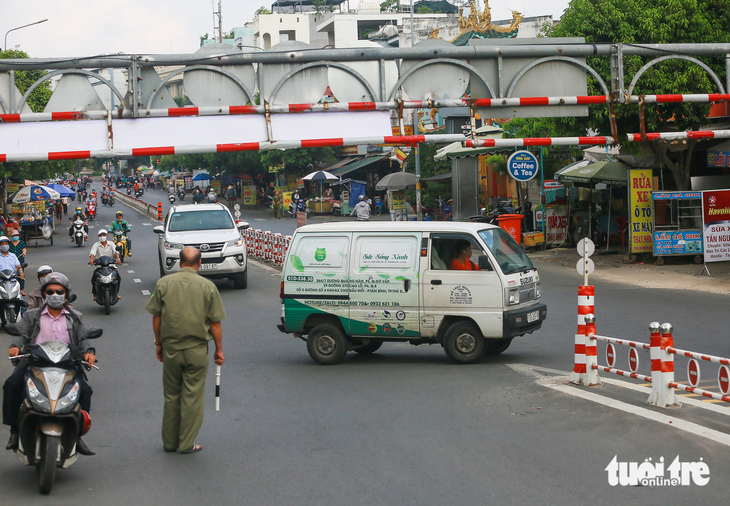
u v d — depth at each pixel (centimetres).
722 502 641
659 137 1662
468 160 4344
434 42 1571
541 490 680
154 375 1267
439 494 679
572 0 2531
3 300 1720
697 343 1343
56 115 1428
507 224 3134
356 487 706
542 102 1612
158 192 12338
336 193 6850
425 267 1267
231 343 1538
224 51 1502
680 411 916
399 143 1541
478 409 967
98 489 727
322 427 920
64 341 782
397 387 1112
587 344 1072
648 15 2358
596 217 3194
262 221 5991
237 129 1504
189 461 806
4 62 1416
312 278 1320
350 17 9156
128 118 1461
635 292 2025
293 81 1534
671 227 2569
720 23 2438
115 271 2027
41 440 716
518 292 1254
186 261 845
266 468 773
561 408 951
